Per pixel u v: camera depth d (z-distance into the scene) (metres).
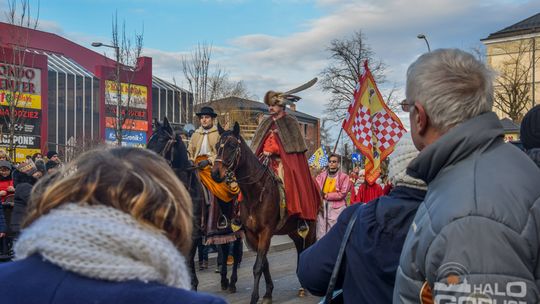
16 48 21.34
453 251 1.68
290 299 8.34
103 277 1.31
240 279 9.82
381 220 2.38
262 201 7.57
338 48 43.06
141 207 1.41
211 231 8.41
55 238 1.31
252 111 45.94
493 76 2.03
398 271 1.97
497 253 1.63
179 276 1.42
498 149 1.89
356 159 25.75
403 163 2.45
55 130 33.81
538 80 41.75
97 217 1.35
